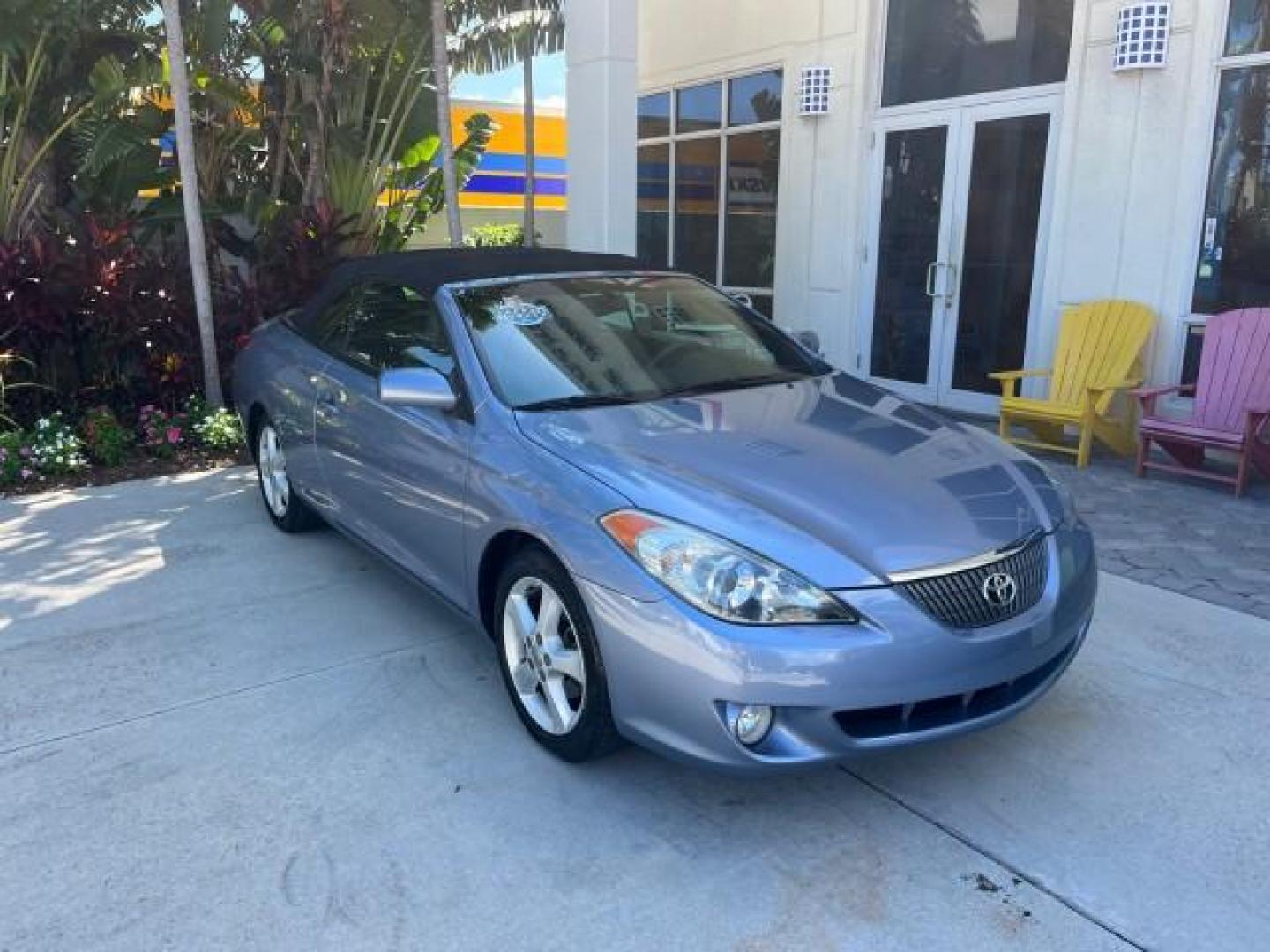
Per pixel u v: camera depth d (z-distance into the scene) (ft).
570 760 10.28
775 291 32.55
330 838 9.29
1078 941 7.94
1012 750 10.62
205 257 25.14
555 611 10.20
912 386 28.76
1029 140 24.81
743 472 9.96
